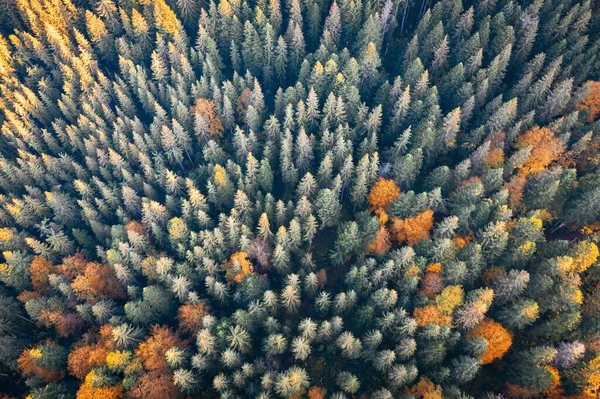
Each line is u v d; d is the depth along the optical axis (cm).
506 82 9012
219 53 10419
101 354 6209
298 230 7044
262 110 8969
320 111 8925
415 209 6775
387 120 8656
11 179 9125
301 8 10031
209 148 8275
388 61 9881
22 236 8075
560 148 7050
